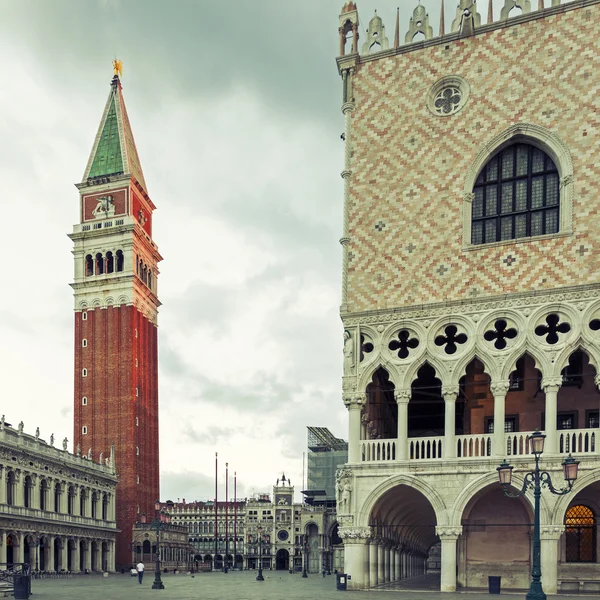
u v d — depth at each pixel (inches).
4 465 2930.6
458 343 1425.9
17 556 3014.3
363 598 1229.7
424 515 1752.0
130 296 4901.6
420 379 1653.5
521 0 1478.8
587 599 1177.4
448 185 1482.5
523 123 1430.9
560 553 1438.2
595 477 1261.1
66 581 2679.6
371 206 1539.1
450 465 1355.8
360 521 1400.1
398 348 1473.9
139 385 4950.8
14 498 3036.4
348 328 1501.0
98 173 5191.9
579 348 1333.7
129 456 4658.0
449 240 1459.2
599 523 1433.3
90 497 3976.4
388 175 1536.7
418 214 1496.1
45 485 3390.7
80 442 4768.7
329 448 6225.4
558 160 1397.6
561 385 1428.4
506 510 1519.4
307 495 6210.6
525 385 1541.6
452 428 1379.2
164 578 3356.3
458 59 1515.7
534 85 1437.0
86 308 4987.7
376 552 1446.9
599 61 1386.6
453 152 1489.9
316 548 5959.6
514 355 1359.5
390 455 1425.9
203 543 7637.8
